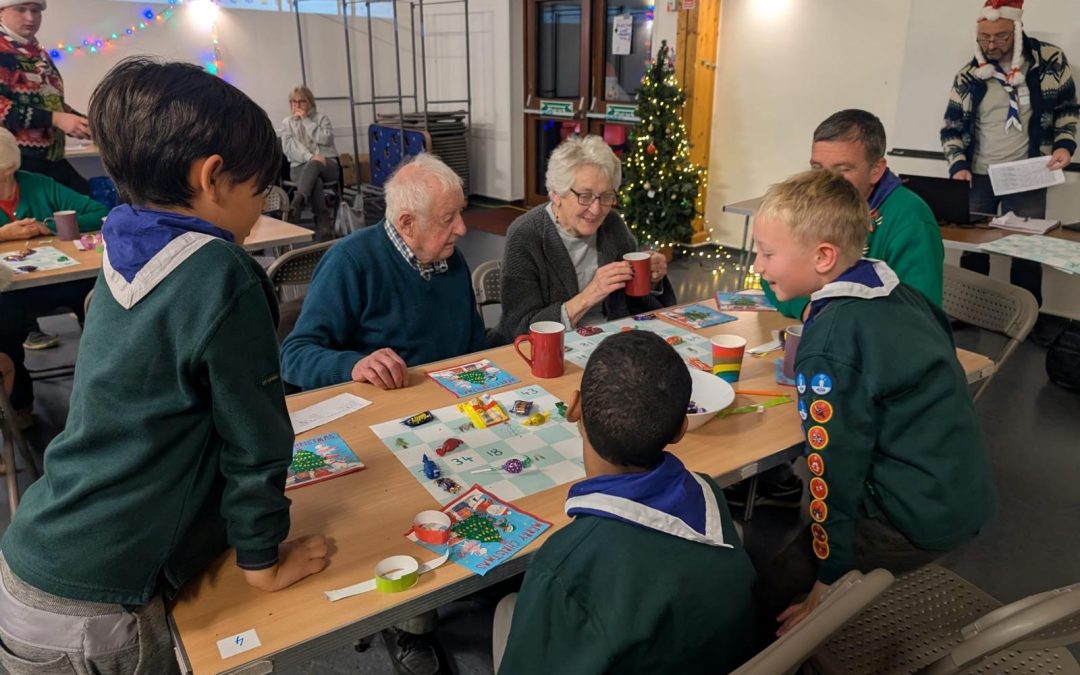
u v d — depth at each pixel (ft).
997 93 12.61
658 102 15.94
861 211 4.05
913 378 3.76
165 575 3.03
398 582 3.15
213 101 2.73
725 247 18.78
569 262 7.14
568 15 21.16
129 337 2.70
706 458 4.29
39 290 9.68
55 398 10.34
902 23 14.10
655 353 2.91
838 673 3.76
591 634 2.57
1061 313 13.38
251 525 2.96
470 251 18.94
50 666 3.03
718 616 2.83
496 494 3.90
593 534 2.74
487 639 6.08
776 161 17.07
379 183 24.30
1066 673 3.68
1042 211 12.60
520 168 24.26
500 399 5.07
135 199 2.88
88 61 20.24
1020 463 8.81
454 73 24.79
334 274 5.95
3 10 11.62
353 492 3.92
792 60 16.12
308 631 2.94
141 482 2.81
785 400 5.08
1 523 7.50
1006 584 6.75
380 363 5.32
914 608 4.22
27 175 10.55
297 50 23.82
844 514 3.95
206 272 2.71
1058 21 11.94
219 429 2.87
